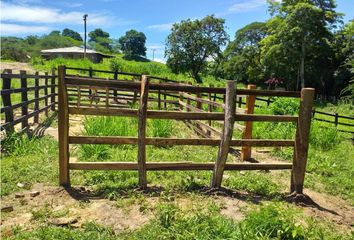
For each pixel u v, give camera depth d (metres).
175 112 5.78
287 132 11.16
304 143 6.07
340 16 51.56
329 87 52.50
